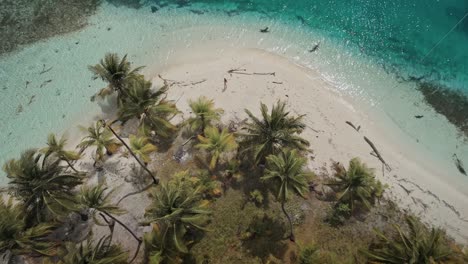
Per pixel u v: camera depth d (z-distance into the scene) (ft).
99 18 122.11
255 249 77.92
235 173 86.63
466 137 96.12
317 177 87.25
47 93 105.09
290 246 78.13
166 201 67.67
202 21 120.57
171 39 116.57
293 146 77.51
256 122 78.69
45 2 126.41
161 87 98.68
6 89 106.11
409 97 103.45
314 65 110.11
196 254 77.46
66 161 84.94
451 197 86.74
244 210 82.58
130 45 115.44
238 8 123.24
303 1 124.16
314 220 81.56
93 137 86.79
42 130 98.63
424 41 114.32
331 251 77.66
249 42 115.34
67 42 116.47
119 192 85.97
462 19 117.91
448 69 108.58
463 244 79.56
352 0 123.44
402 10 120.57
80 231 81.82
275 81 105.09
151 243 72.95
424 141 95.66
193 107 88.07
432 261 61.57
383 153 92.89
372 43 114.21
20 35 118.62
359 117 99.35
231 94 101.71
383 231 80.23
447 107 101.45
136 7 124.47
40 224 72.69
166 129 91.35
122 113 87.40
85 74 108.58
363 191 79.00
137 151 84.12
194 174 87.61
